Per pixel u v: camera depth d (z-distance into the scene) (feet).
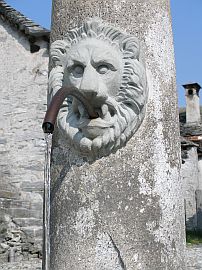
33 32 30.22
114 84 6.51
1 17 32.22
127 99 6.55
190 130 59.67
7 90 31.48
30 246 29.17
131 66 6.57
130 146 6.61
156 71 6.98
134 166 6.56
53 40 7.31
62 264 6.45
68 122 6.72
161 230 6.54
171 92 7.20
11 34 31.94
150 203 6.53
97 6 6.97
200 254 28.25
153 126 6.78
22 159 30.40
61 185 6.75
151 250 6.40
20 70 31.48
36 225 29.43
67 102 6.82
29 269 24.68
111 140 6.47
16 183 30.17
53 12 7.50
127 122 6.50
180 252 6.82
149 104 6.81
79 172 6.63
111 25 6.84
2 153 30.73
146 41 6.97
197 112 62.64
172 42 7.55
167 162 6.86
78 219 6.49
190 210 53.72
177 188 6.98
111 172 6.52
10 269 24.89
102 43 6.67
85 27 6.80
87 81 6.30
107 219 6.40
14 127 30.94
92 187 6.52
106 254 6.31
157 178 6.66
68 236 6.51
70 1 7.18
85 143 6.50
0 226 29.37
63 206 6.66
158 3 7.27
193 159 54.39
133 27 6.92
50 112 5.70
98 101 6.45
